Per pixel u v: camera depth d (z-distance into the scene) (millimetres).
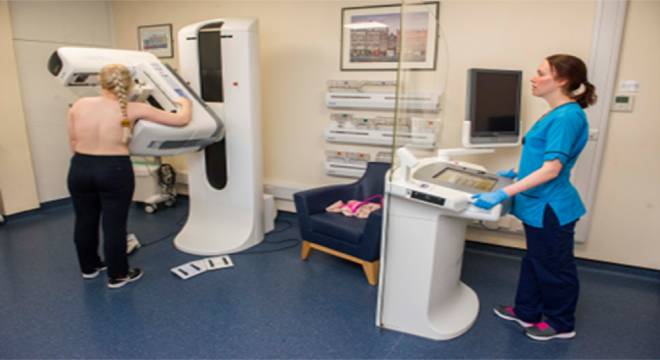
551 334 1928
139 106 2170
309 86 3340
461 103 2822
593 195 2592
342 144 3311
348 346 1877
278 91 3473
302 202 2656
